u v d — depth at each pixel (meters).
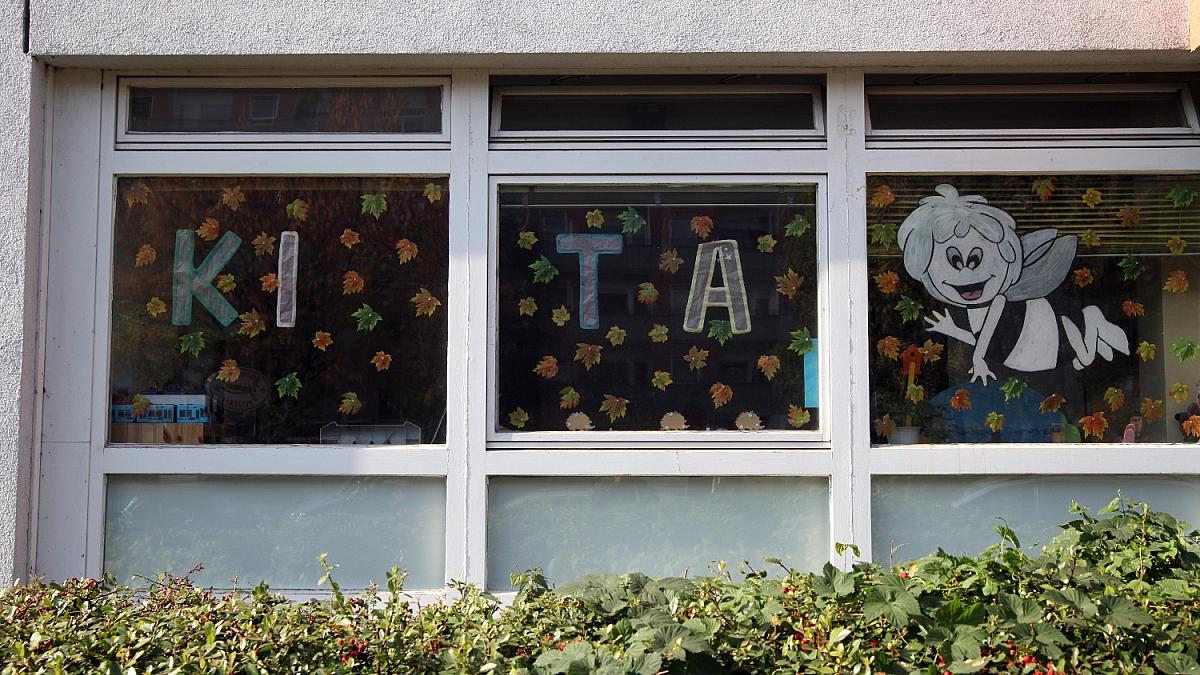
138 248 4.59
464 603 3.24
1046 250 4.61
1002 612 2.91
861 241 4.56
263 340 4.57
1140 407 4.56
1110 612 2.89
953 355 4.55
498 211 4.61
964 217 4.61
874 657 2.82
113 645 2.81
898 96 4.66
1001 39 4.46
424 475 4.49
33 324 4.44
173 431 4.53
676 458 4.47
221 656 2.71
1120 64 4.62
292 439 4.54
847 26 4.46
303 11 4.46
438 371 4.54
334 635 2.91
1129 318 4.59
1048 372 4.57
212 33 4.45
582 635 3.00
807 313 4.59
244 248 4.61
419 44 4.46
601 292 4.59
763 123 4.68
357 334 4.57
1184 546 3.38
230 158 4.60
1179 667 2.77
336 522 4.48
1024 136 4.62
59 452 4.46
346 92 4.64
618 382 4.56
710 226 4.61
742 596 3.23
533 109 4.66
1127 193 4.62
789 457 4.46
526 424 4.53
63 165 4.56
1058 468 4.46
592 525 4.48
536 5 4.46
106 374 4.50
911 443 4.51
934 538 4.46
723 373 4.57
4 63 4.43
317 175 4.61
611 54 4.48
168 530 4.47
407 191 4.62
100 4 4.44
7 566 4.28
